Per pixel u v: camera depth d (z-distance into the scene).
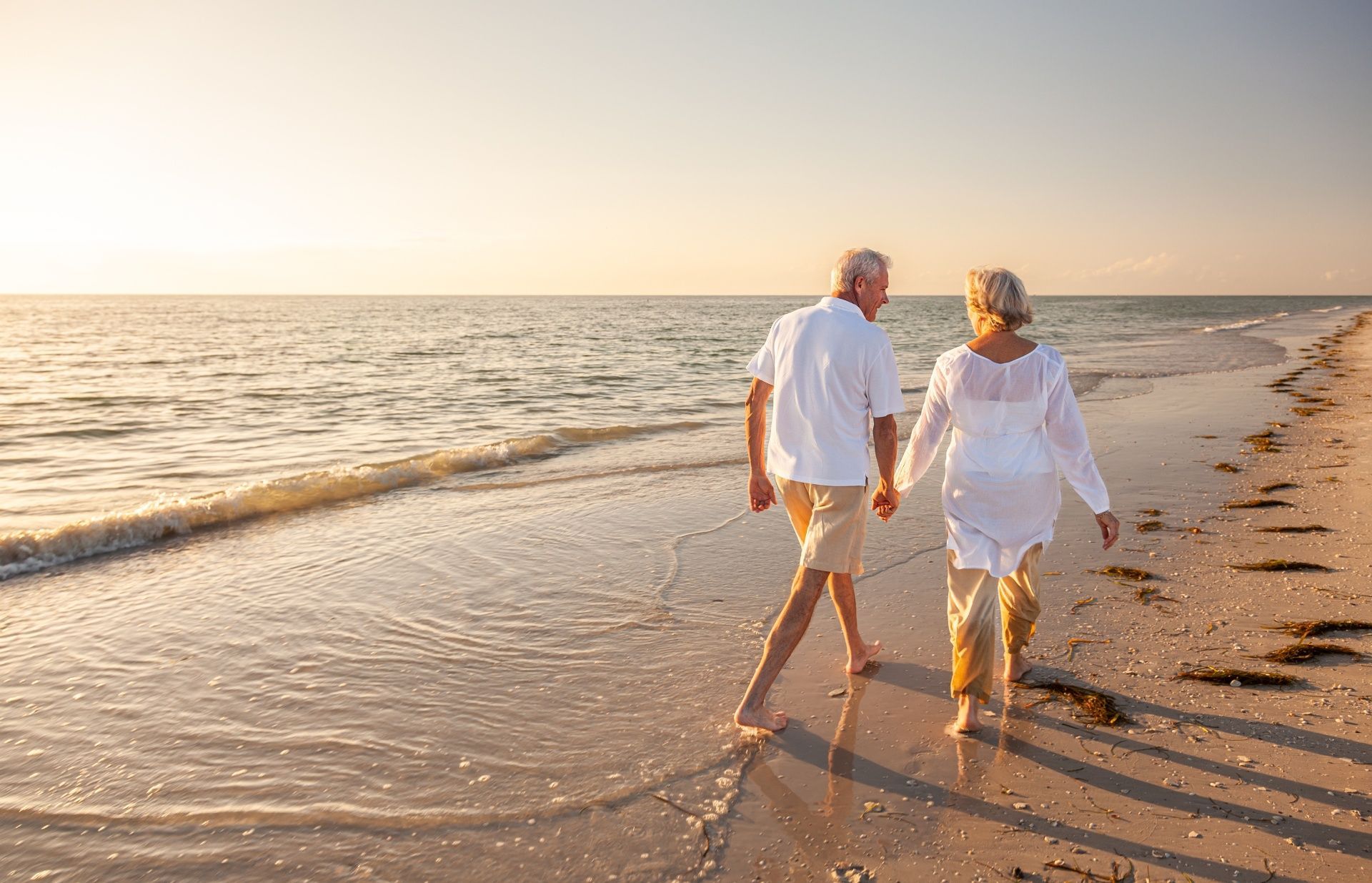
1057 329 44.53
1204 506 6.00
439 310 121.94
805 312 2.94
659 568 4.94
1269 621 3.77
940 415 2.91
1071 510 6.00
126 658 3.60
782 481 2.99
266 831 2.34
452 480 7.66
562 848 2.25
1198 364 19.77
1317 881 2.01
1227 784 2.46
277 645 3.76
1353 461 7.44
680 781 2.59
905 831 2.29
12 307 143.25
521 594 4.47
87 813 2.43
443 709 3.12
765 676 2.88
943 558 4.97
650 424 11.75
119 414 13.32
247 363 24.69
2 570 4.83
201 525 5.94
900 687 3.24
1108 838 2.22
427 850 2.25
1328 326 42.97
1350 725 2.79
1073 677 3.24
